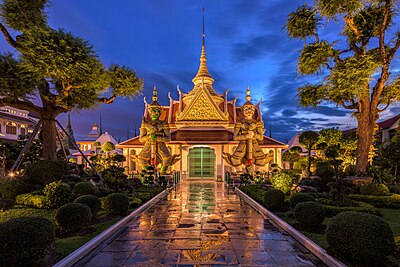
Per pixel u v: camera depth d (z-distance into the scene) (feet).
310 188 53.21
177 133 97.09
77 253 19.84
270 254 20.85
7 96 48.80
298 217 27.32
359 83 48.55
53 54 42.96
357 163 56.29
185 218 33.91
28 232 16.70
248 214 36.35
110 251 21.58
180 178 92.99
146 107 105.50
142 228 28.91
